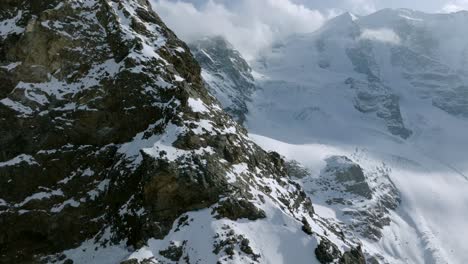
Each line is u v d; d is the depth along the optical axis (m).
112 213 53.22
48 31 60.72
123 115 58.91
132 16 66.00
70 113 58.41
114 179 54.56
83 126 58.22
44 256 52.25
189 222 50.03
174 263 47.12
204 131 56.34
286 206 57.91
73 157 57.19
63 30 61.62
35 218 53.72
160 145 53.34
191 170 52.12
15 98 57.59
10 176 55.06
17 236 53.12
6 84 58.09
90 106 58.88
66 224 53.66
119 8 66.38
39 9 63.19
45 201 54.62
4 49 60.16
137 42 62.31
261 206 53.50
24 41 59.47
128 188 53.22
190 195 51.34
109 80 60.22
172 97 58.88
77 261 51.03
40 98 58.38
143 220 49.44
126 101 59.34
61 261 51.69
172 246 48.16
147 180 50.62
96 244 51.81
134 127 58.44
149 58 61.66
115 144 58.22
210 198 51.66
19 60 59.16
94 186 55.91
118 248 49.97
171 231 49.47
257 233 50.28
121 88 59.72
